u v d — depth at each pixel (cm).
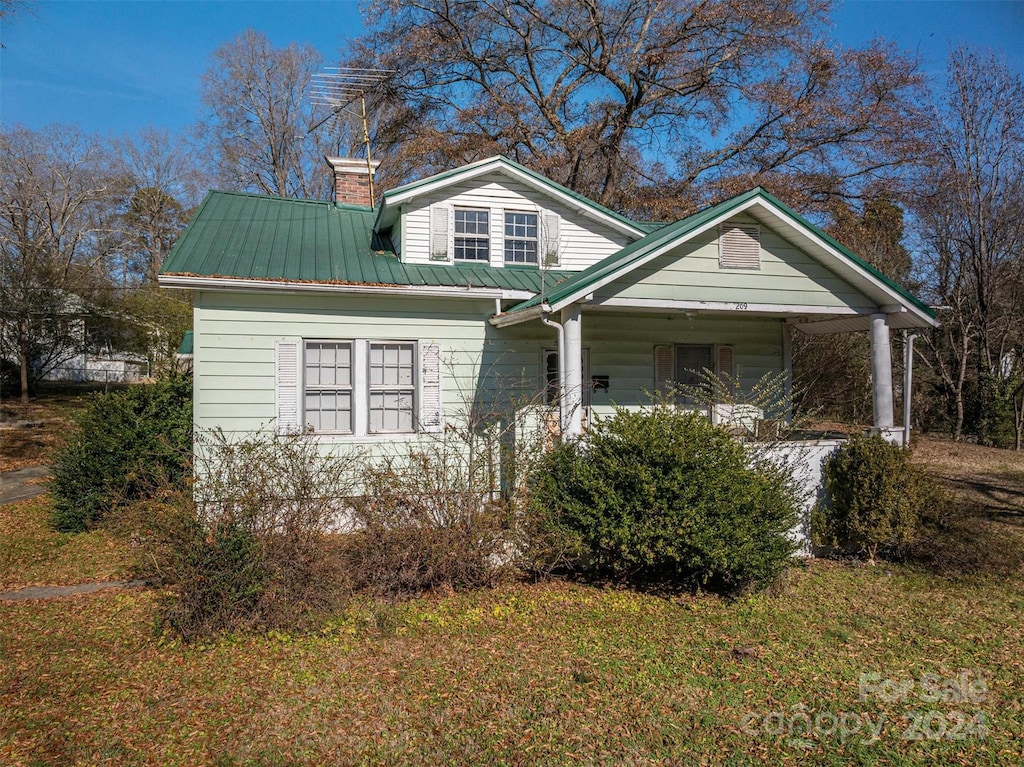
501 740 447
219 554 604
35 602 726
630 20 2405
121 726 462
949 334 2327
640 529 724
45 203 3375
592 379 1204
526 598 721
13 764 415
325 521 672
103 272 3394
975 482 1442
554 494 771
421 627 639
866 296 1045
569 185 2511
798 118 2345
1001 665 584
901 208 2389
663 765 423
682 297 965
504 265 1254
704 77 2391
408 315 1070
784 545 754
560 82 2589
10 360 2672
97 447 1048
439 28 2477
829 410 2178
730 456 751
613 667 561
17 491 1412
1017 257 2166
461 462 832
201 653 581
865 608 725
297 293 1002
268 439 990
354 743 441
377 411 1064
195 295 977
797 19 2241
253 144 3631
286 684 523
